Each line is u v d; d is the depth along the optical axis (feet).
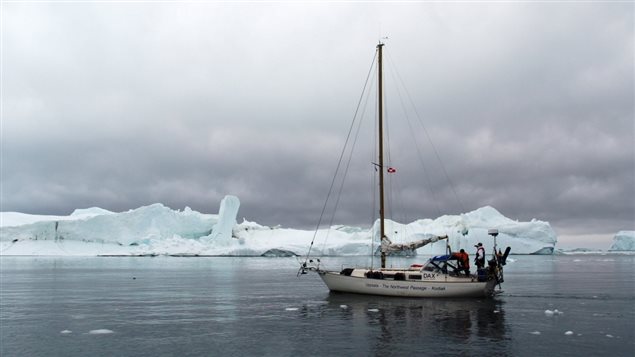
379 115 97.25
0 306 77.36
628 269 194.29
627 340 49.34
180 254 347.36
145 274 161.58
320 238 405.39
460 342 48.57
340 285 89.04
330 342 49.01
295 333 53.52
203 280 133.39
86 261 275.39
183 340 50.44
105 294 95.61
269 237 413.18
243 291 100.53
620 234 561.02
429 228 375.66
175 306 76.43
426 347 46.60
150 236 359.46
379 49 98.84
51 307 76.02
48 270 184.75
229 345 48.08
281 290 102.22
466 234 376.48
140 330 55.88
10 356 44.39
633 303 76.74
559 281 126.00
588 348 46.06
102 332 54.49
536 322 59.06
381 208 93.56
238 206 391.04
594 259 350.43
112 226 362.53
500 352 44.60
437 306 72.38
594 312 67.31
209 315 66.69
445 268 82.02
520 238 378.12
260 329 55.98
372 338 50.65
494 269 82.58
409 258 333.01
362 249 354.95
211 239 376.27
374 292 84.89
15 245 346.13
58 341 50.24
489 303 76.02
